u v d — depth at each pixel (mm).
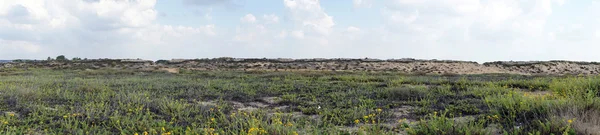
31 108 8891
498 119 7160
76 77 24047
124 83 17719
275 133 6324
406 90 12242
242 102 11648
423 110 9016
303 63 52906
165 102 10039
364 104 10344
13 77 23859
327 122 7805
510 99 8398
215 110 9242
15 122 7406
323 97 12156
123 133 6504
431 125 6219
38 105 9102
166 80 20500
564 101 7457
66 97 11336
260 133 6176
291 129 6414
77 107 9016
